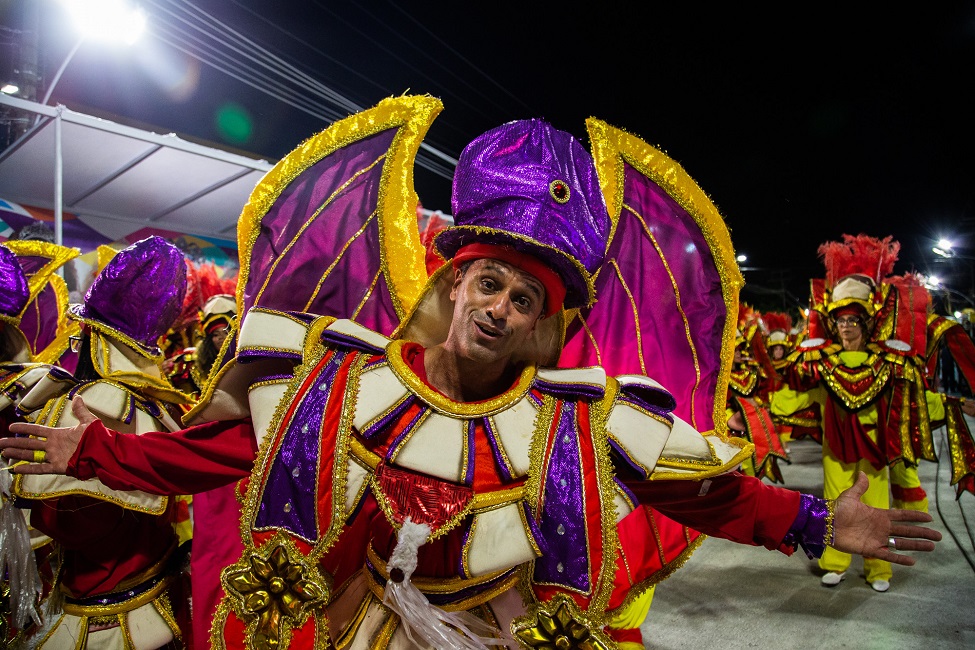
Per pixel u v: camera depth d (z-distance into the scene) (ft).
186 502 9.53
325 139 5.77
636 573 5.93
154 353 7.32
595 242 4.44
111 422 6.59
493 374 4.55
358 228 5.78
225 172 21.83
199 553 6.65
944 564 14.46
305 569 4.16
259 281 5.57
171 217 26.45
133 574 6.70
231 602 4.33
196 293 16.33
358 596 4.93
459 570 4.20
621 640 7.14
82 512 6.33
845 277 14.97
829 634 11.18
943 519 16.20
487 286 4.28
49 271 13.46
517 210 4.20
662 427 4.74
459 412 4.36
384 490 4.22
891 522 4.79
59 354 13.00
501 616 4.76
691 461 4.85
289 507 4.21
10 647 7.81
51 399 6.56
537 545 4.16
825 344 14.84
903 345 14.05
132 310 6.95
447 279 4.83
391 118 5.86
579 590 4.16
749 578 14.05
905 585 13.37
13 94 23.39
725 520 4.88
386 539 4.67
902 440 13.66
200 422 5.03
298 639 4.36
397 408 4.33
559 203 4.25
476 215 4.33
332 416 4.29
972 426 31.78
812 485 21.30
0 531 6.84
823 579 13.56
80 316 6.95
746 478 4.99
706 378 5.78
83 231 24.12
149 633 6.72
